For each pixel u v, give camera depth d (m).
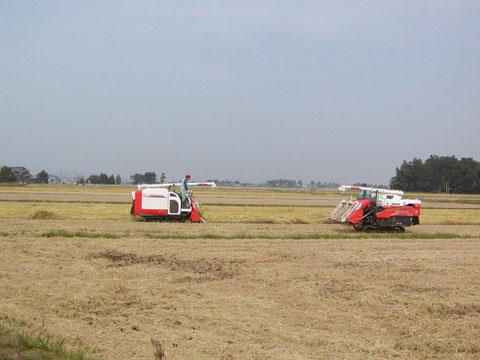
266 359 7.45
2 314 9.09
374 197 23.28
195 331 8.63
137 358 7.39
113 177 170.50
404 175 139.75
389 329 9.00
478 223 31.41
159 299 10.52
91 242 17.55
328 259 15.52
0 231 20.12
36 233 19.59
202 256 15.54
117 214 29.34
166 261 14.56
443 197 91.81
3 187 86.19
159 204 24.81
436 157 144.12
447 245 19.23
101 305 9.92
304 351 7.84
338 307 10.25
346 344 8.18
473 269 14.48
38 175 161.25
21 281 11.61
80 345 7.81
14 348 7.37
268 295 11.05
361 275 13.24
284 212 34.78
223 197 61.69
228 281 12.27
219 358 7.47
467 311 10.18
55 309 9.58
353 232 23.19
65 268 13.12
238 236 20.34
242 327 8.87
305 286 11.85
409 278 13.04
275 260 15.20
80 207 33.69
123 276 12.46
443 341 8.41
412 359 7.71
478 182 132.25
